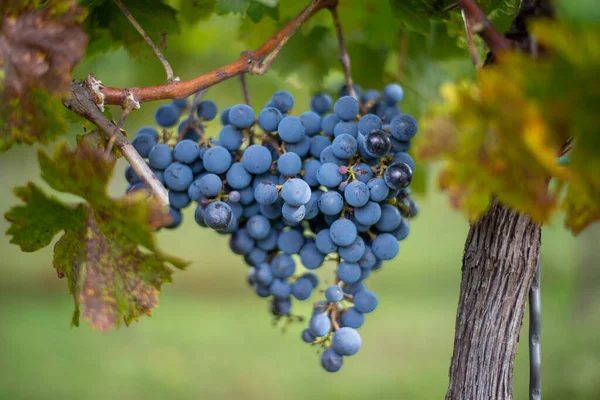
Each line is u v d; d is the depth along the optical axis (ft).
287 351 8.60
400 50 2.33
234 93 2.72
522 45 1.54
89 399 6.68
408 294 12.34
